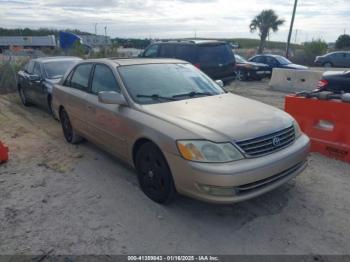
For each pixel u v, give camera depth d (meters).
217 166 3.05
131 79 4.29
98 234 3.23
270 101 10.78
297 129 3.88
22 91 9.62
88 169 4.80
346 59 25.59
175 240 3.13
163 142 3.37
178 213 3.57
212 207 3.68
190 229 3.29
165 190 3.55
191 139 3.18
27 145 5.96
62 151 5.59
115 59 4.89
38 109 9.21
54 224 3.42
